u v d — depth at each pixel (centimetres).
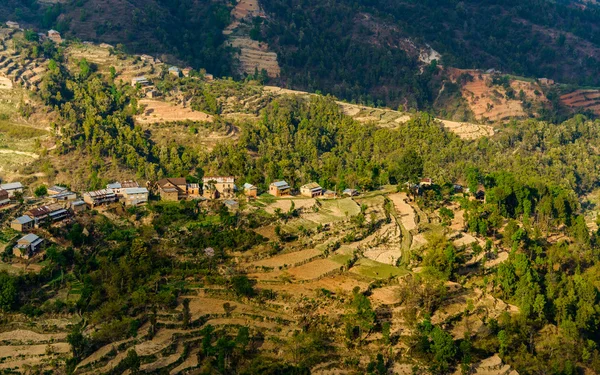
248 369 18400
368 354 19412
